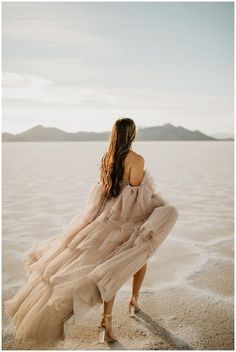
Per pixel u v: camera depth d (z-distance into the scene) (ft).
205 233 15.07
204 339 7.76
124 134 8.54
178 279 10.52
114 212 8.39
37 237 14.43
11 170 38.06
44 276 7.95
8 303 8.20
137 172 8.41
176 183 28.81
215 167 41.22
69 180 30.71
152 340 7.73
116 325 8.29
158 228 8.11
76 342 7.77
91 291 7.52
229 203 21.21
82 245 8.13
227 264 11.64
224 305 9.05
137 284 8.66
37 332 7.50
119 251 8.11
